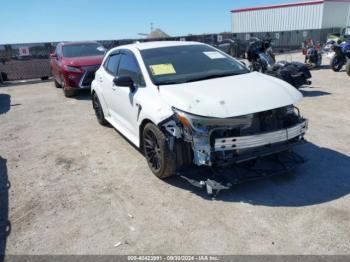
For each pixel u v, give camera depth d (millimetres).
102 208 3602
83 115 7762
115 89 5164
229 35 23047
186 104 3469
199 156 3420
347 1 32094
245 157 3443
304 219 3172
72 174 4516
